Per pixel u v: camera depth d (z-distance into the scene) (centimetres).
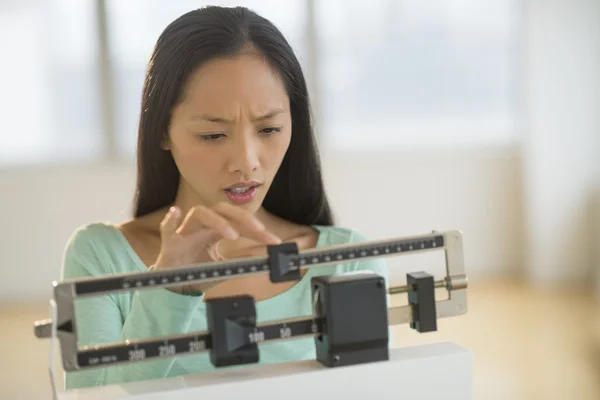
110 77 598
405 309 115
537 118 598
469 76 629
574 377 393
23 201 593
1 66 586
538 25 593
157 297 114
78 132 599
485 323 498
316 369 108
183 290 115
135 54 600
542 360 421
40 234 596
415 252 114
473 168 633
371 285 108
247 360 107
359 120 628
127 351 104
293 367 109
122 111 602
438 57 627
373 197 629
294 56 143
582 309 530
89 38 593
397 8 620
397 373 109
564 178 600
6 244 592
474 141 632
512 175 634
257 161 136
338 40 620
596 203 594
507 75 630
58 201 596
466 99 631
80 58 595
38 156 595
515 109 632
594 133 595
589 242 599
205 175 138
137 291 117
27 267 596
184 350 106
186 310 115
